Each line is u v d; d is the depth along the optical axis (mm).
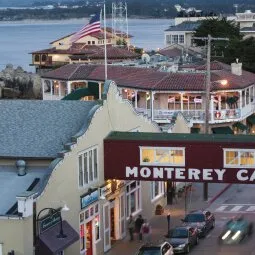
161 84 147750
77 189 81000
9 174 79750
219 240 89625
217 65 166875
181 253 84375
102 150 87500
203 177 86375
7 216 70562
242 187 119500
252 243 89062
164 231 94250
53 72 176250
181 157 86812
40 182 76125
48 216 74000
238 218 97312
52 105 87000
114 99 90125
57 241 73250
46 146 81500
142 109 149875
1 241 71000
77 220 80750
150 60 199875
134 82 153000
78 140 81000
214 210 105062
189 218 93000
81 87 164125
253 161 85188
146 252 79625
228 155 85562
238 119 151000
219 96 149625
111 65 172625
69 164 79125
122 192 92188
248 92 158625
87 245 83750
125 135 88125
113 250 87688
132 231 91312
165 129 108688
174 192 110438
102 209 86688
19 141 82438
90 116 84125
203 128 147750
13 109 86625
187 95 148375
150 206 101875
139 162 87562
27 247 70875
